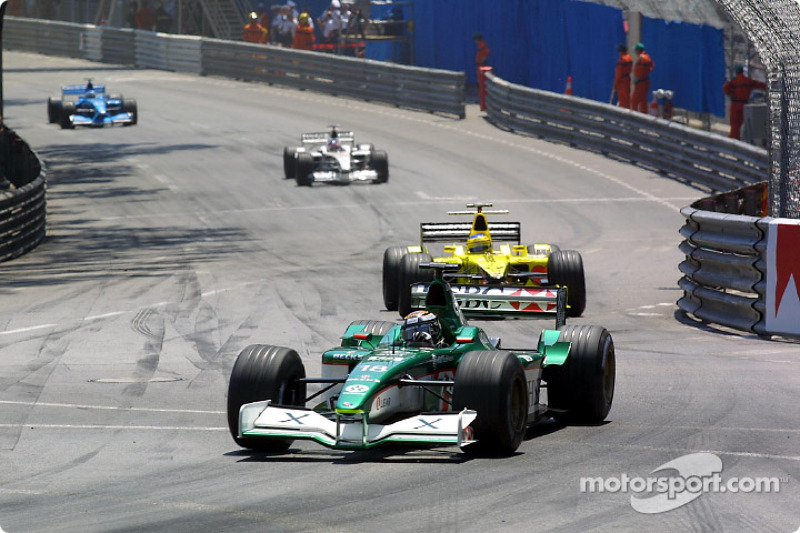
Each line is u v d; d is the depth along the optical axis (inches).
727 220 2325.3
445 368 1363.2
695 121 5743.1
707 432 1433.3
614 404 1642.5
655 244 3614.7
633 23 5600.4
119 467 1311.5
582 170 5132.9
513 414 1290.6
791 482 1176.2
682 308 2502.5
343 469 1250.6
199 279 3075.8
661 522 1034.1
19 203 3570.4
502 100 6323.8
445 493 1134.4
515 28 6830.7
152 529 1031.6
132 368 1972.2
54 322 2461.9
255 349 1347.2
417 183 4894.2
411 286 2374.5
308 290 2871.6
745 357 2026.3
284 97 7568.9
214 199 4655.5
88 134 6417.3
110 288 2942.9
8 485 1235.2
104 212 4429.1
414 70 6919.3
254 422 1270.9
